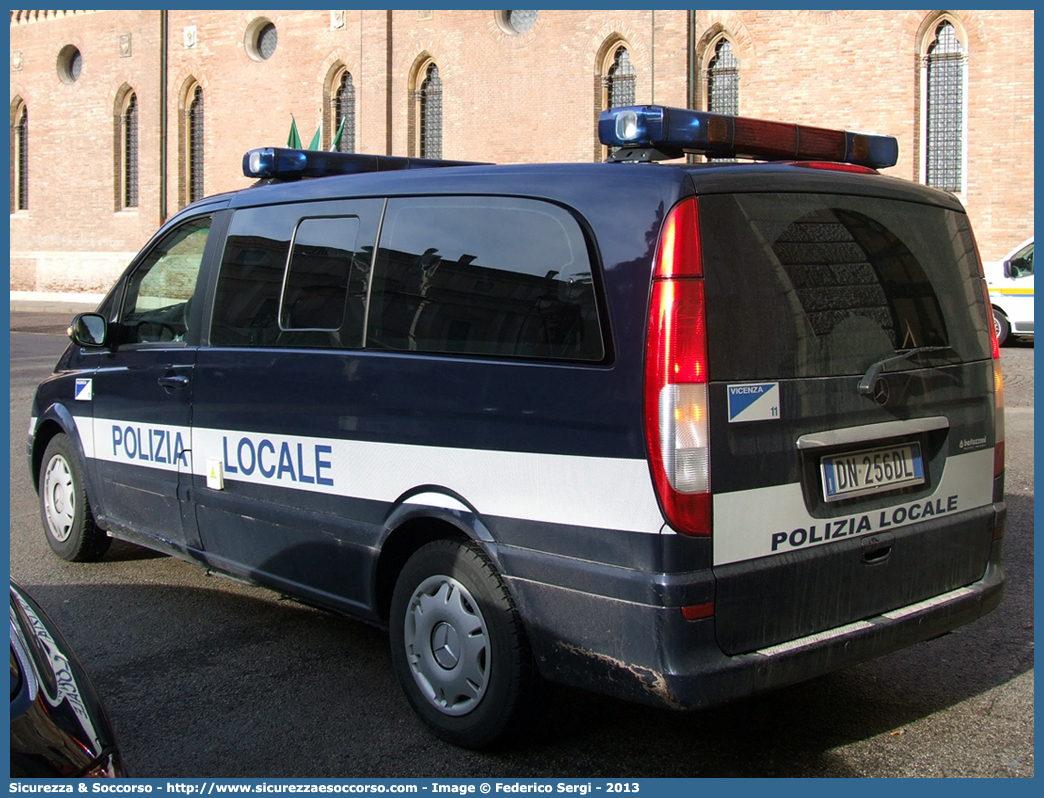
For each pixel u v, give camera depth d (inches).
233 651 173.5
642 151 130.4
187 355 185.5
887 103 840.3
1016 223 801.6
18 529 258.7
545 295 128.9
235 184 1220.5
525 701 130.6
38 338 826.2
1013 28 789.9
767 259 123.9
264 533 169.3
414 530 147.4
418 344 143.5
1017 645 173.2
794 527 123.5
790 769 130.9
